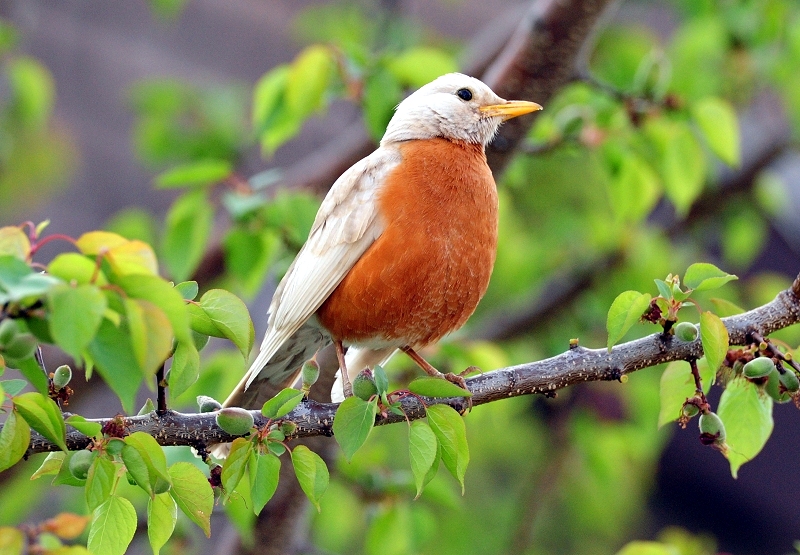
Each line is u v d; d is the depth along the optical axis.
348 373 8.60
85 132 17.58
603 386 13.44
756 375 6.25
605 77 14.34
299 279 8.05
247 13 19.55
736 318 6.80
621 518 16.64
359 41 14.84
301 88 9.90
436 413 5.84
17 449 5.19
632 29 15.45
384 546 10.04
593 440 13.23
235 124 14.12
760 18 12.64
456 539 14.71
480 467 16.14
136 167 17.89
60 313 4.27
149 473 5.26
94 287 4.34
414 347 8.34
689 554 11.18
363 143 12.30
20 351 4.79
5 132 14.22
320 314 8.05
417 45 14.37
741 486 18.91
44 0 18.08
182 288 5.70
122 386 4.61
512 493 15.83
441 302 8.02
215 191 13.45
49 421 5.14
